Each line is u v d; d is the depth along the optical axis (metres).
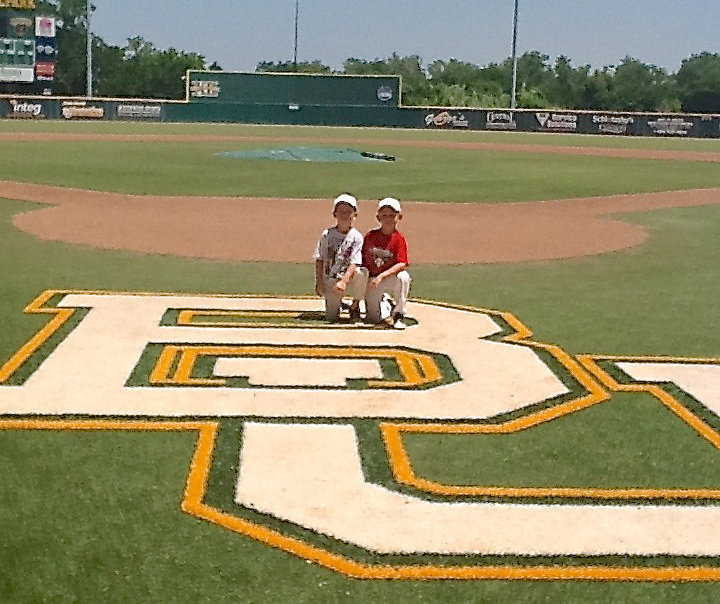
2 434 4.80
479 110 53.28
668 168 28.89
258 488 4.21
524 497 4.21
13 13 49.59
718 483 4.43
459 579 3.47
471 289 9.23
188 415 5.14
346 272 7.33
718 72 85.62
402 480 4.35
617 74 83.56
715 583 3.49
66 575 3.41
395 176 23.97
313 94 53.66
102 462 4.46
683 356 6.69
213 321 7.40
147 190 18.83
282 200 17.66
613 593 3.40
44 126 43.50
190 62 70.81
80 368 5.96
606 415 5.36
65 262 10.16
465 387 5.80
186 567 3.49
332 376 5.96
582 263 11.06
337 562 3.56
